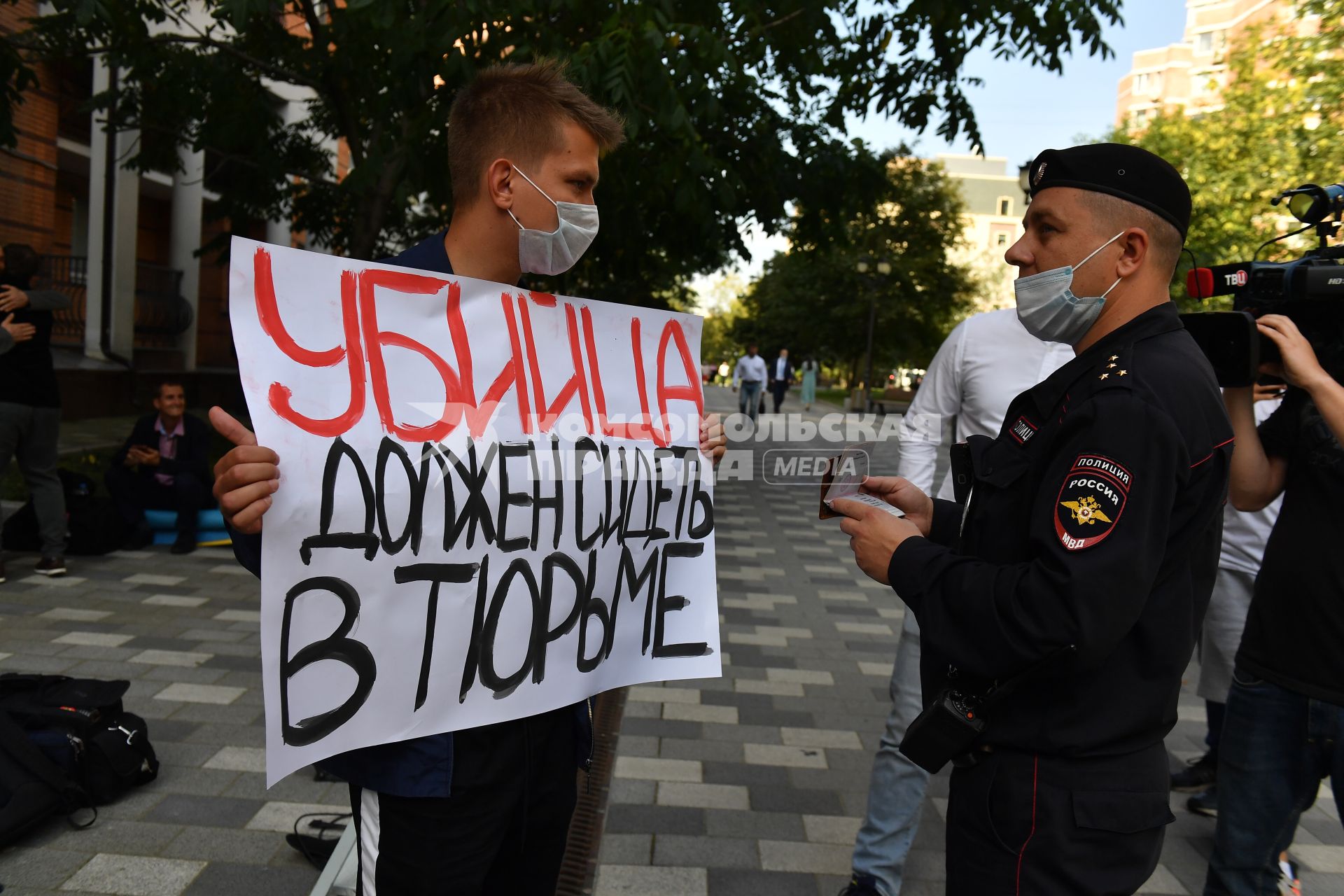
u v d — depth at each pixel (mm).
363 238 7738
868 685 4625
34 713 2949
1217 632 3254
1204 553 1501
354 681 1469
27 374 5301
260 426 1399
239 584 5637
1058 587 1294
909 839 2605
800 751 3785
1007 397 2631
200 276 18188
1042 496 1400
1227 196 16891
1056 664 1354
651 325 2010
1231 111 17484
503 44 5301
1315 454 2070
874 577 1562
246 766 3334
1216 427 1424
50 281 13156
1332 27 15117
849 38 7797
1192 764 3658
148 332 15594
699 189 6145
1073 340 1615
